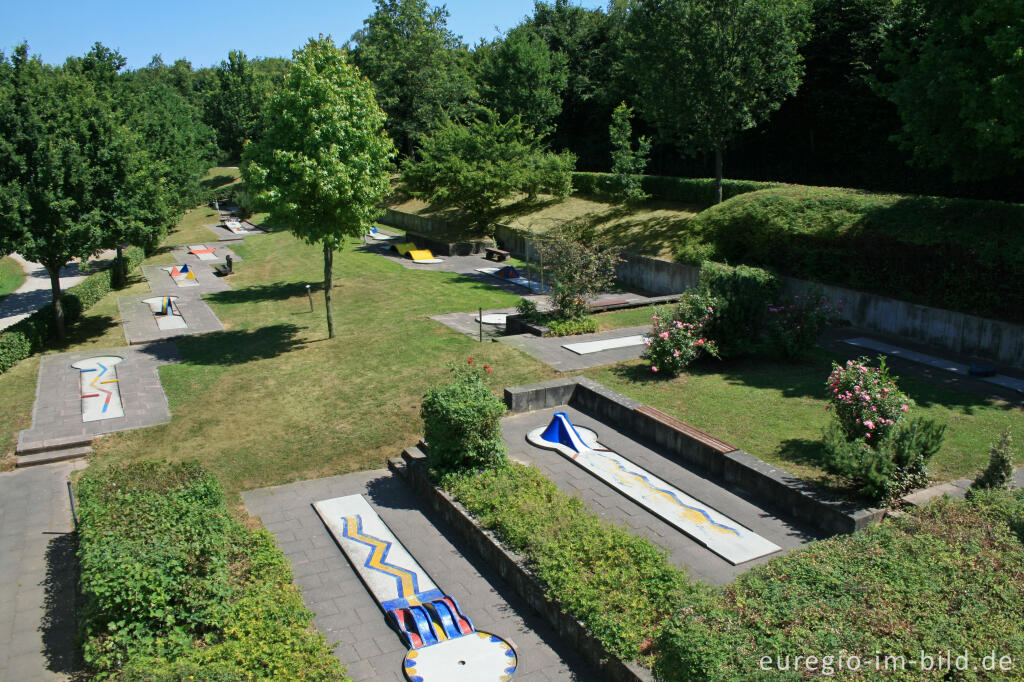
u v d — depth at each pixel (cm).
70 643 944
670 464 1319
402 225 5119
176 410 1778
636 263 3161
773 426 1367
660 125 3334
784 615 693
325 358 2111
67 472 1502
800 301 1803
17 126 2139
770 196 2666
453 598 979
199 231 5159
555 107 5109
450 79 6028
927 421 1091
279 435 1614
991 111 1736
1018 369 1733
